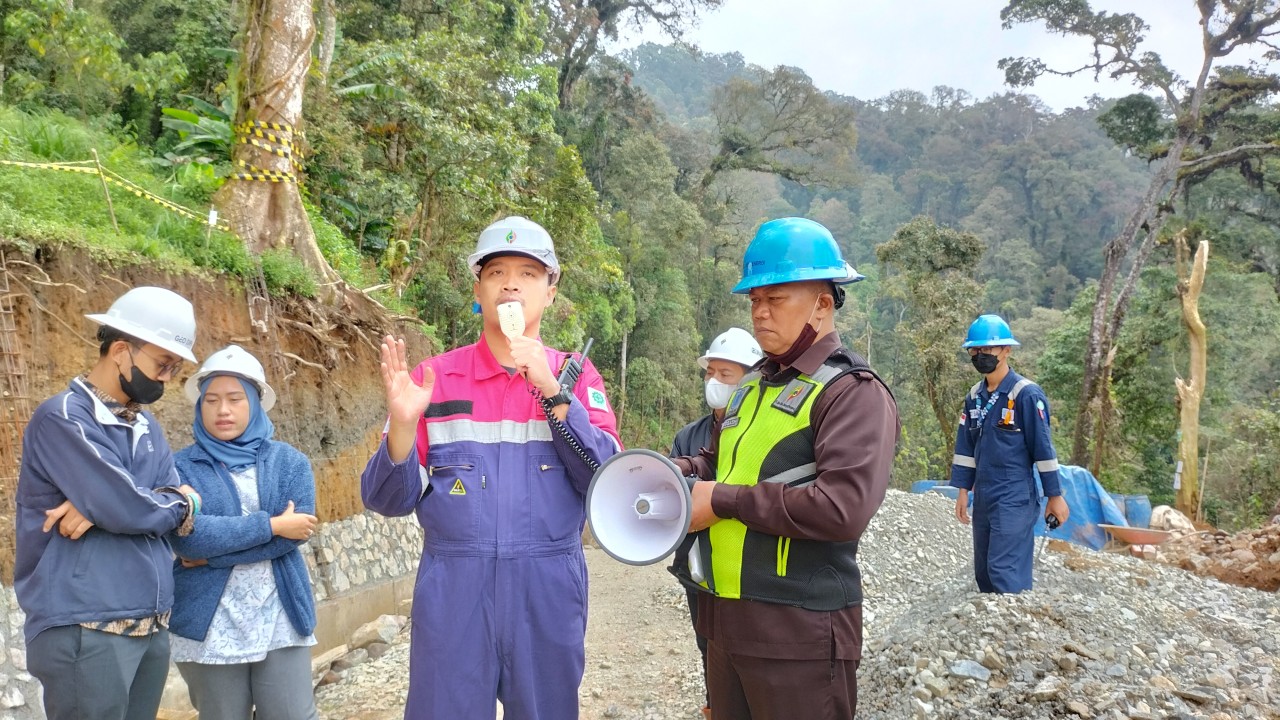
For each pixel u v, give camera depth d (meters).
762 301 2.24
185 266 5.41
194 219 6.30
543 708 2.29
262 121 7.17
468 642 2.21
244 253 6.18
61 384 4.27
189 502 2.74
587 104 37.59
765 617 2.08
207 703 2.95
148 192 6.18
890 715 3.62
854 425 2.03
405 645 6.11
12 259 4.09
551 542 2.29
